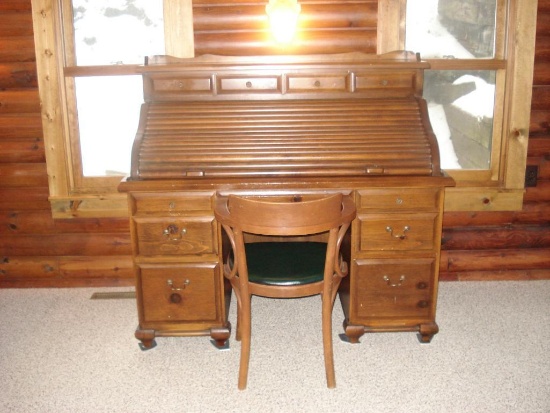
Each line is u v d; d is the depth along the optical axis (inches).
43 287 130.4
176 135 99.5
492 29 120.6
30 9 118.0
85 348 104.1
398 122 100.8
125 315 116.8
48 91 119.6
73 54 120.2
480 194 124.9
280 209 80.7
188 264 99.1
